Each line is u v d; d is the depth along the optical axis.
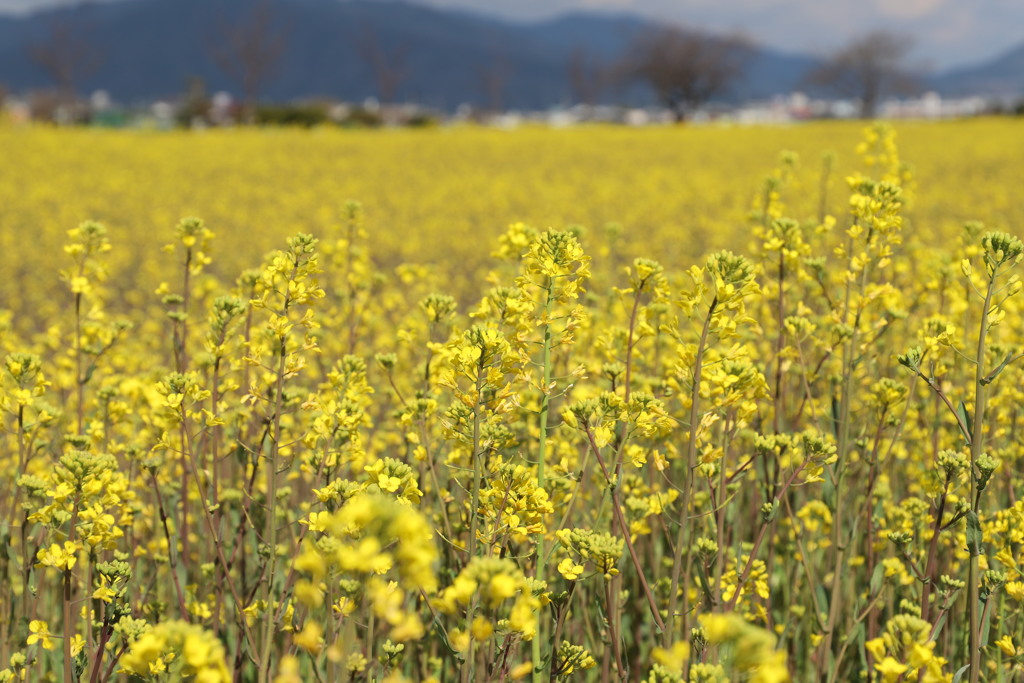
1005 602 3.61
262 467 4.33
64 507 3.05
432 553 1.67
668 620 2.96
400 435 5.08
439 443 3.94
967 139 33.62
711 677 2.15
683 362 3.06
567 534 2.81
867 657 3.81
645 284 3.59
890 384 3.86
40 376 3.59
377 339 7.30
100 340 5.18
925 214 17.14
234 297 3.59
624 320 5.88
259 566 3.66
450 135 41.31
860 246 4.31
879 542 4.08
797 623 4.39
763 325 5.39
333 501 3.05
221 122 73.31
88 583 3.08
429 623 3.80
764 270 4.85
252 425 4.76
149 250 16.16
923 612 3.29
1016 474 4.42
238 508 4.37
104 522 3.03
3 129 36.78
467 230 17.25
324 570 1.74
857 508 4.56
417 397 3.95
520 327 3.11
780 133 41.47
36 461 4.78
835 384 4.57
